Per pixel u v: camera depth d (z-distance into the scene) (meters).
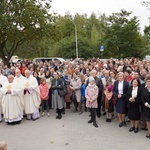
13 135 8.41
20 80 10.12
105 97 9.34
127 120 9.65
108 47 32.59
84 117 10.27
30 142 7.71
